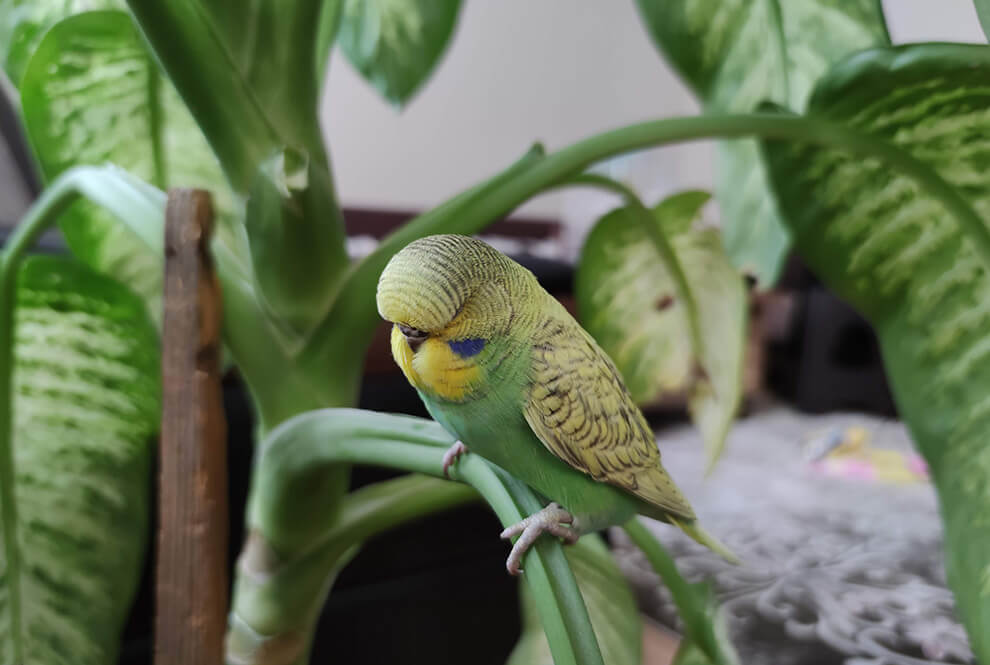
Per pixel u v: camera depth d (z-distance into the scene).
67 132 0.34
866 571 0.63
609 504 0.26
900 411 0.28
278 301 0.27
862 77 0.27
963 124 0.27
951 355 0.27
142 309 0.33
